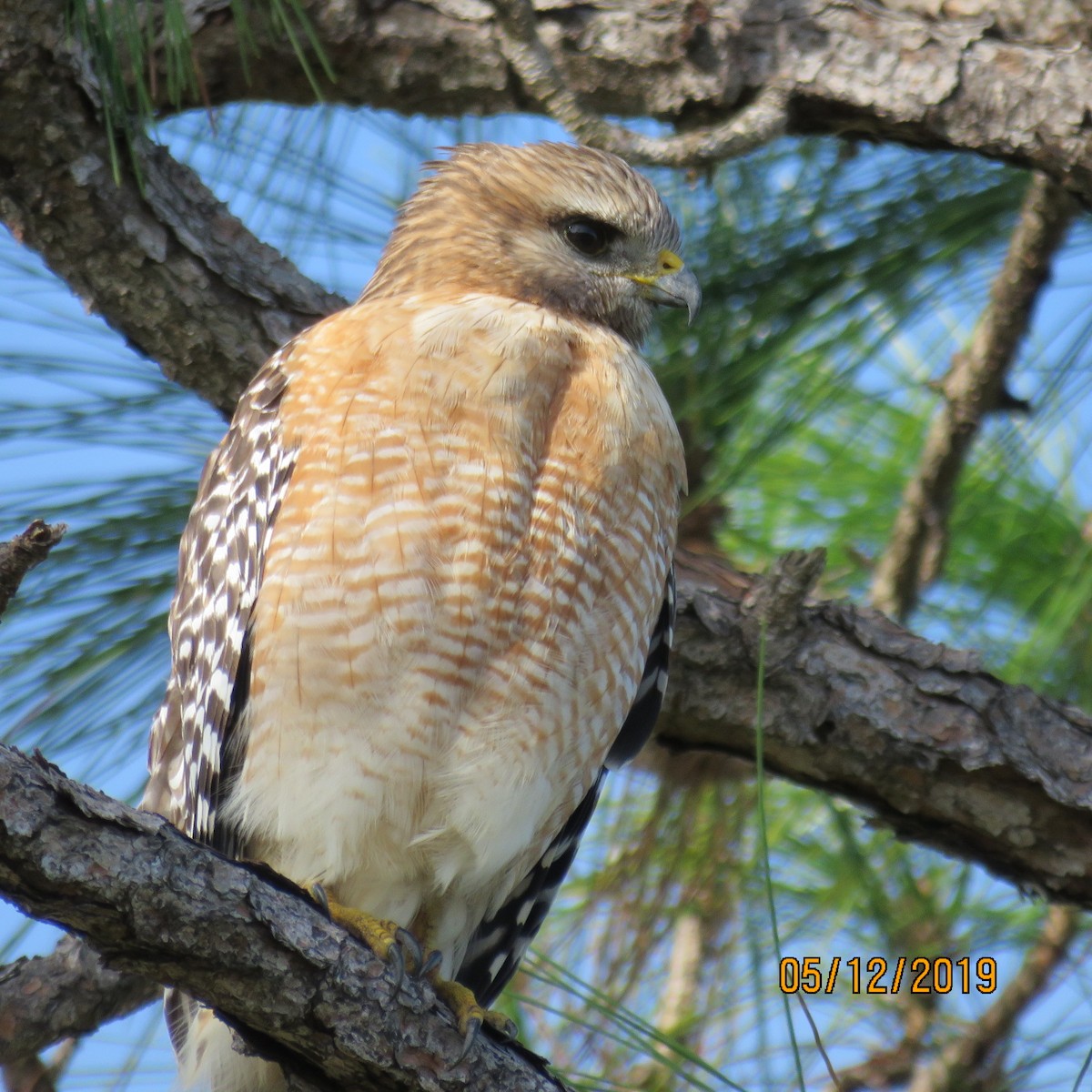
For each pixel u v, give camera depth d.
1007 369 8.91
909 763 8.60
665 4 8.92
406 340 7.61
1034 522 9.73
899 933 9.41
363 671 7.34
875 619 8.88
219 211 9.03
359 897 7.80
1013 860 8.65
